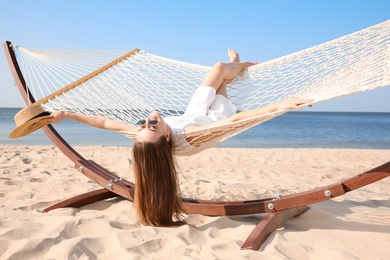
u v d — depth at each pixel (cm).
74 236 251
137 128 286
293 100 239
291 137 1845
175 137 282
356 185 255
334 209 339
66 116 293
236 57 397
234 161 714
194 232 264
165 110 379
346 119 4997
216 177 536
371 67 262
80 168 343
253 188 457
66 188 420
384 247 247
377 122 4109
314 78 321
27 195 377
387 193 449
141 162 271
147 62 432
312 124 3325
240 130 283
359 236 265
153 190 272
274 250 233
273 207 280
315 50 345
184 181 480
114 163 638
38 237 239
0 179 450
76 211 320
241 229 276
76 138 1534
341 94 218
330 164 705
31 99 351
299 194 274
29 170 527
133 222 285
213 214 294
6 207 324
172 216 294
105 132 1842
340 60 314
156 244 238
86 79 386
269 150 965
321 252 233
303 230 283
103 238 241
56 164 611
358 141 1655
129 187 344
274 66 361
